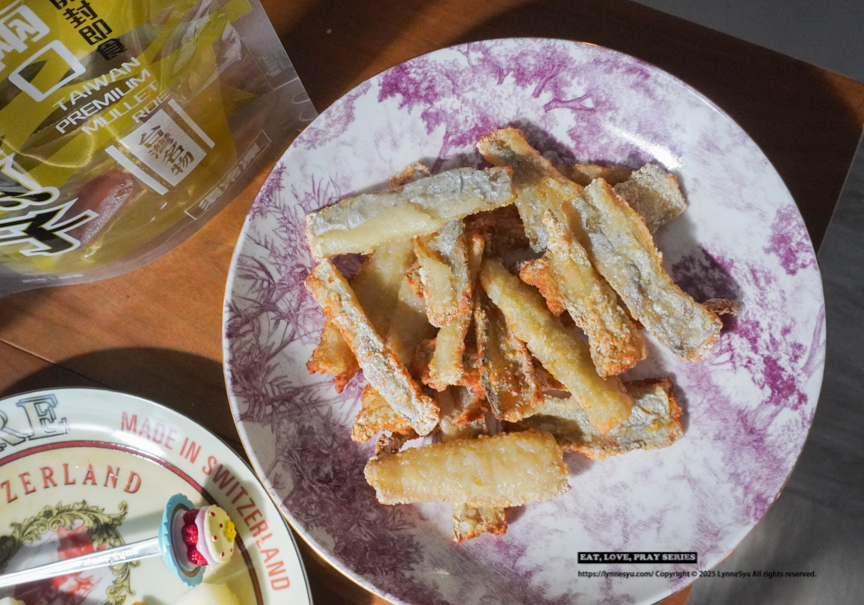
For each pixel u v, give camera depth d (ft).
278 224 0.90
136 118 0.75
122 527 0.90
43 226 0.79
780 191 0.85
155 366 0.95
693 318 0.82
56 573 0.86
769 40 1.28
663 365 0.91
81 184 0.77
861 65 1.26
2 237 0.79
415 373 0.86
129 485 0.90
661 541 0.86
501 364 0.85
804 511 1.24
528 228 0.86
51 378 0.95
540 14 1.00
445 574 0.85
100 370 0.95
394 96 0.91
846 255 1.24
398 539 0.86
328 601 0.89
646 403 0.87
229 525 0.86
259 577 0.86
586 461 0.90
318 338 0.91
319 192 0.92
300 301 0.91
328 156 0.91
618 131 0.92
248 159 0.97
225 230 0.97
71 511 0.90
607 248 0.83
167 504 0.84
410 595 0.83
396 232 0.83
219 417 0.94
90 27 0.66
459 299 0.82
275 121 0.96
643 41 0.99
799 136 0.95
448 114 0.93
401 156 0.94
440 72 0.90
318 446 0.88
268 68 0.89
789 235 0.86
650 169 0.89
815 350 0.85
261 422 0.86
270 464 0.85
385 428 0.84
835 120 0.95
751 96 0.96
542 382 0.87
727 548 0.84
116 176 0.80
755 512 0.84
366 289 0.87
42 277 0.93
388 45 1.00
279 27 1.00
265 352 0.88
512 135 0.89
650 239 0.83
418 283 0.85
